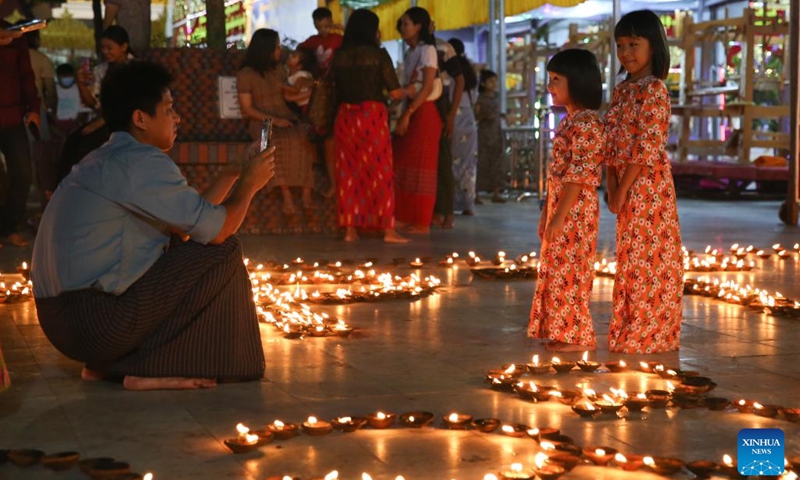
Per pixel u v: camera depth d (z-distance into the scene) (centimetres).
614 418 376
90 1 2242
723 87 1563
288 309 590
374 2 1622
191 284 412
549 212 516
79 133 866
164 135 427
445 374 447
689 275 755
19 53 928
